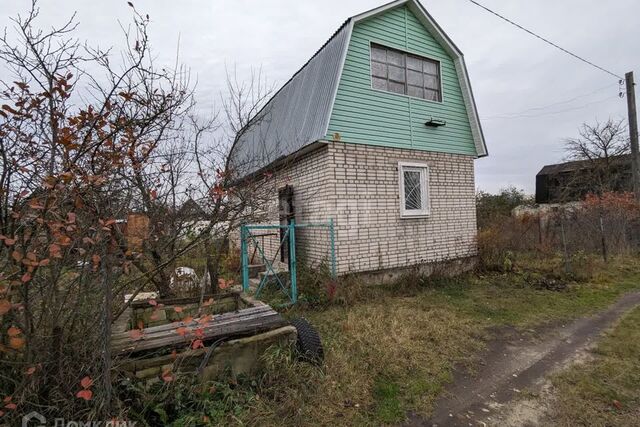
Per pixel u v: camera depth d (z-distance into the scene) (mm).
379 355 3535
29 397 2070
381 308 5301
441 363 3445
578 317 4957
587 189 19312
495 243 8703
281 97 9297
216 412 2428
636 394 2834
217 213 3930
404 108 7348
